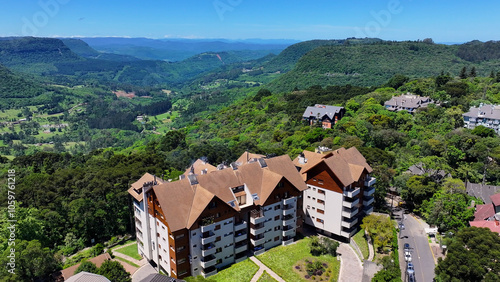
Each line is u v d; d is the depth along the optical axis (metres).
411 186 89.75
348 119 157.75
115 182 94.94
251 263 68.56
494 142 110.69
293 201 75.31
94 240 90.06
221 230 65.62
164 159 130.88
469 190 93.62
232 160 133.62
